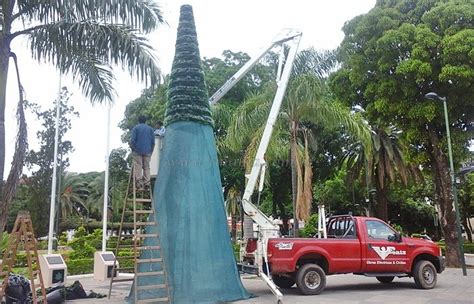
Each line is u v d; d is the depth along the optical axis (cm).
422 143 2259
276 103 1366
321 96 1928
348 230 1386
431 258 1434
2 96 1057
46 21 1144
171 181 1123
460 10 1969
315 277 1273
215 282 1079
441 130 2214
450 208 2195
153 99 3472
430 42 1959
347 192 3934
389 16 2175
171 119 1173
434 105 2020
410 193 4166
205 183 1134
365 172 3084
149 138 1151
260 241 1236
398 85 2075
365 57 2192
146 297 1070
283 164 3325
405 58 2089
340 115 1966
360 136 2038
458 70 1881
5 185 1072
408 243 1387
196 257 1071
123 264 1847
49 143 3403
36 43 1136
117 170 4150
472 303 1114
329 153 3441
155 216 1057
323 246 1291
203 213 1107
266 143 1340
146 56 1147
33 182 3412
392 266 1352
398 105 2088
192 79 1196
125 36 1135
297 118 1977
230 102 3106
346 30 2298
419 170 2966
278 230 1292
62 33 1126
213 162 1171
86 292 1307
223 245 1123
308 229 3086
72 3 1123
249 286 1457
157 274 1017
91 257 2309
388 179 3008
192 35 1238
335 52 2102
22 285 1028
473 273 1894
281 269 1234
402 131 2277
